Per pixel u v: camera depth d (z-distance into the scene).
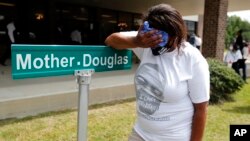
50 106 5.18
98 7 17.09
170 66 1.57
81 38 15.79
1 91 5.42
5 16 12.65
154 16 1.50
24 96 4.97
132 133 1.84
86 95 1.79
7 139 3.93
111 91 6.17
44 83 6.35
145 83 1.63
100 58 1.89
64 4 15.31
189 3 15.55
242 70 10.25
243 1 14.53
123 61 2.02
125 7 17.19
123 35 1.79
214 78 6.57
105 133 4.33
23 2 13.27
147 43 1.52
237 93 7.80
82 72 1.80
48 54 1.67
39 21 13.91
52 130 4.34
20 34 13.26
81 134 1.77
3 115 4.62
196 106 1.61
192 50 1.58
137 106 1.73
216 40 9.31
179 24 1.49
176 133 1.63
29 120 4.70
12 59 1.54
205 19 9.52
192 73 1.55
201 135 1.64
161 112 1.61
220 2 9.20
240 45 9.72
